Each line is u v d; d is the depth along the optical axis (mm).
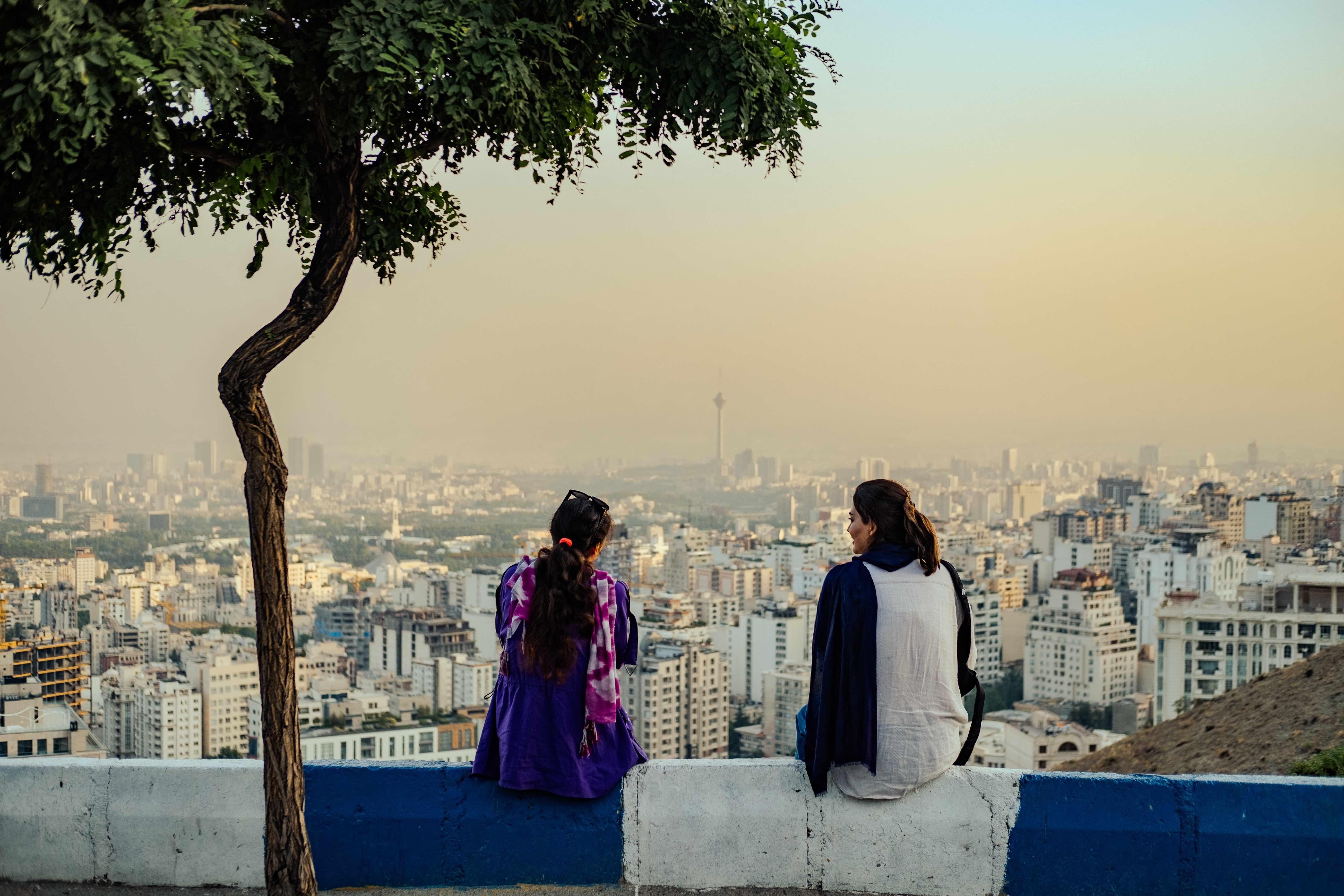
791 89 4070
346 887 3707
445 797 3719
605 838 3674
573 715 3646
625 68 3971
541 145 3900
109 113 2783
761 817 3627
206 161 3977
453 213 4469
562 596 3582
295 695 3359
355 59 3227
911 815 3564
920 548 3645
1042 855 3523
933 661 3557
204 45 2896
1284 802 3471
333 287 3543
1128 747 15117
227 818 3801
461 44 3334
